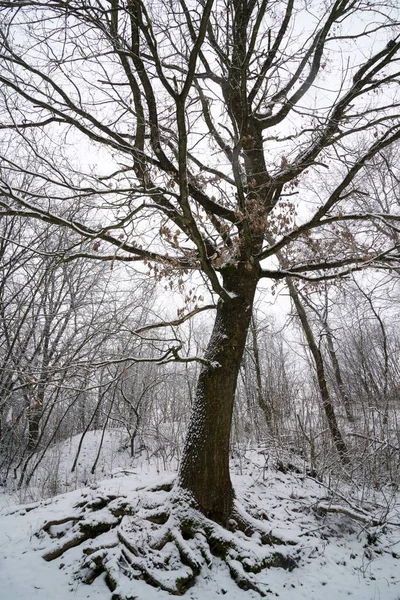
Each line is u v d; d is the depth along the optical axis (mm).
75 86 5094
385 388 8945
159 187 4875
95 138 5016
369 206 8422
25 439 13164
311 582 4656
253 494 6492
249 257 5941
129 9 4895
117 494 5887
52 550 4895
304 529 5777
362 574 4934
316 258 7027
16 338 11258
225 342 5938
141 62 5523
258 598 4230
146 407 15461
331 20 6066
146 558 4602
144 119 5738
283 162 6262
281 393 10125
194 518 5066
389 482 7645
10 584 4332
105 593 4242
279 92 6961
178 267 5957
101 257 5570
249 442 10219
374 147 5531
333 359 13172
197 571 4523
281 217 6367
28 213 4855
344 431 10172
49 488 9812
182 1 5062
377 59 6312
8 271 11602
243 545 4801
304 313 11672
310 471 7910
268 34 5805
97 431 17016
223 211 6625
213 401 5680
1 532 5582
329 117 5730
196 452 5527
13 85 4379
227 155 5895
